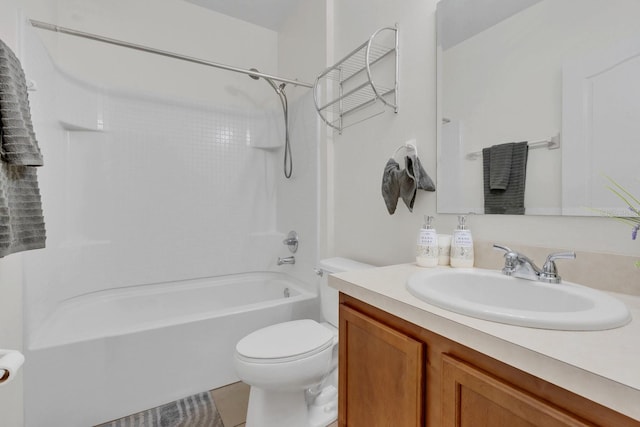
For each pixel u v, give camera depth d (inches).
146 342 56.5
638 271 28.0
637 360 16.8
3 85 34.9
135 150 81.6
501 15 39.8
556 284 30.1
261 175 101.7
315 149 80.6
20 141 35.5
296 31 90.7
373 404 31.9
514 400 19.4
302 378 45.8
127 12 82.0
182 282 88.3
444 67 47.3
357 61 66.1
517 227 38.2
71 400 50.3
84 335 53.0
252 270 98.8
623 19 29.3
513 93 38.5
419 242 43.8
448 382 23.7
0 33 44.4
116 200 79.0
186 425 52.6
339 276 38.0
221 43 95.6
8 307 44.4
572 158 33.1
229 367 64.7
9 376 24.1
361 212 65.9
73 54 75.0
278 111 99.3
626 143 29.3
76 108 70.9
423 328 26.5
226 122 95.2
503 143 39.6
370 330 32.0
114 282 78.1
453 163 46.1
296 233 90.2
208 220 92.3
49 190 60.5
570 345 18.7
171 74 88.3
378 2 60.5
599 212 31.1
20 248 38.1
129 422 53.1
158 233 84.7
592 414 16.3
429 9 50.0
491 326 21.8
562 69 33.8
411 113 53.4
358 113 66.5
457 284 36.7
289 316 72.2
